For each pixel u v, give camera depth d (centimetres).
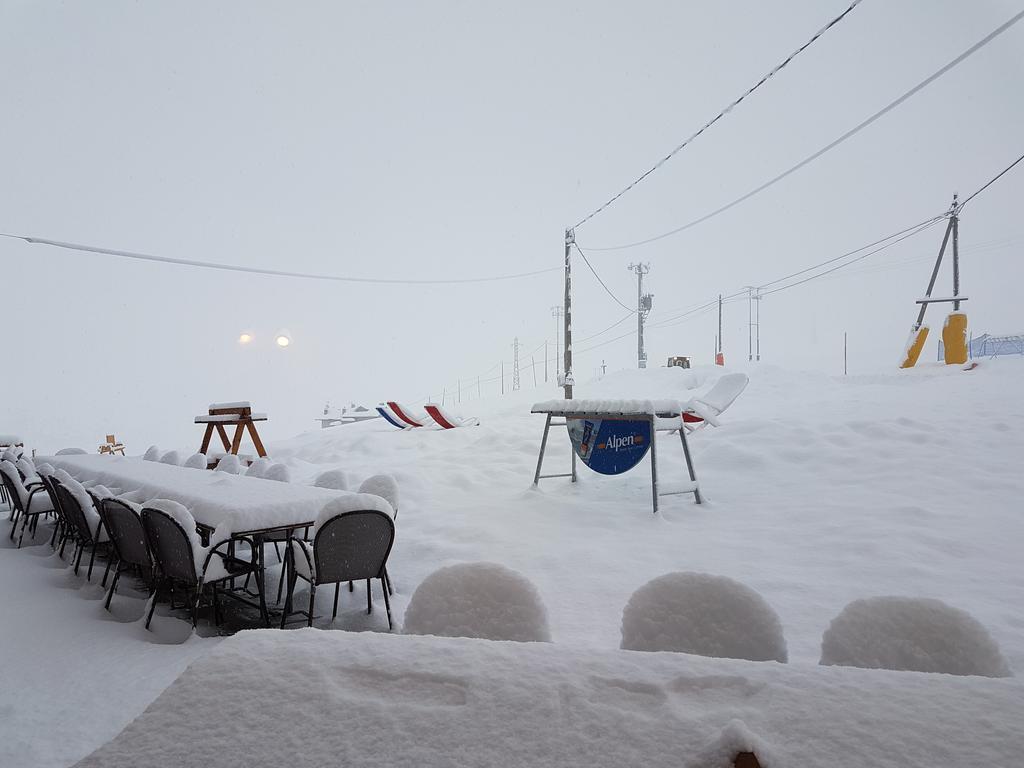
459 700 96
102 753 83
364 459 1088
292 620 358
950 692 95
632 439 633
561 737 85
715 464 757
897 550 427
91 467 663
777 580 388
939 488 584
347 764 80
